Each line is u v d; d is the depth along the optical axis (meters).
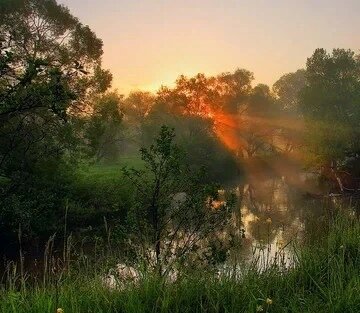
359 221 7.98
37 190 20.03
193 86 61.66
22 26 25.38
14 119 18.81
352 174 39.81
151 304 4.62
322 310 4.31
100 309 4.29
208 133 54.25
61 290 5.10
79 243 16.11
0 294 5.29
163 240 8.66
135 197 9.04
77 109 25.58
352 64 49.50
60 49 26.66
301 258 6.34
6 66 11.78
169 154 8.80
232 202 8.94
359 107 40.84
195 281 5.19
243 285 5.07
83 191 23.80
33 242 17.75
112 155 53.78
